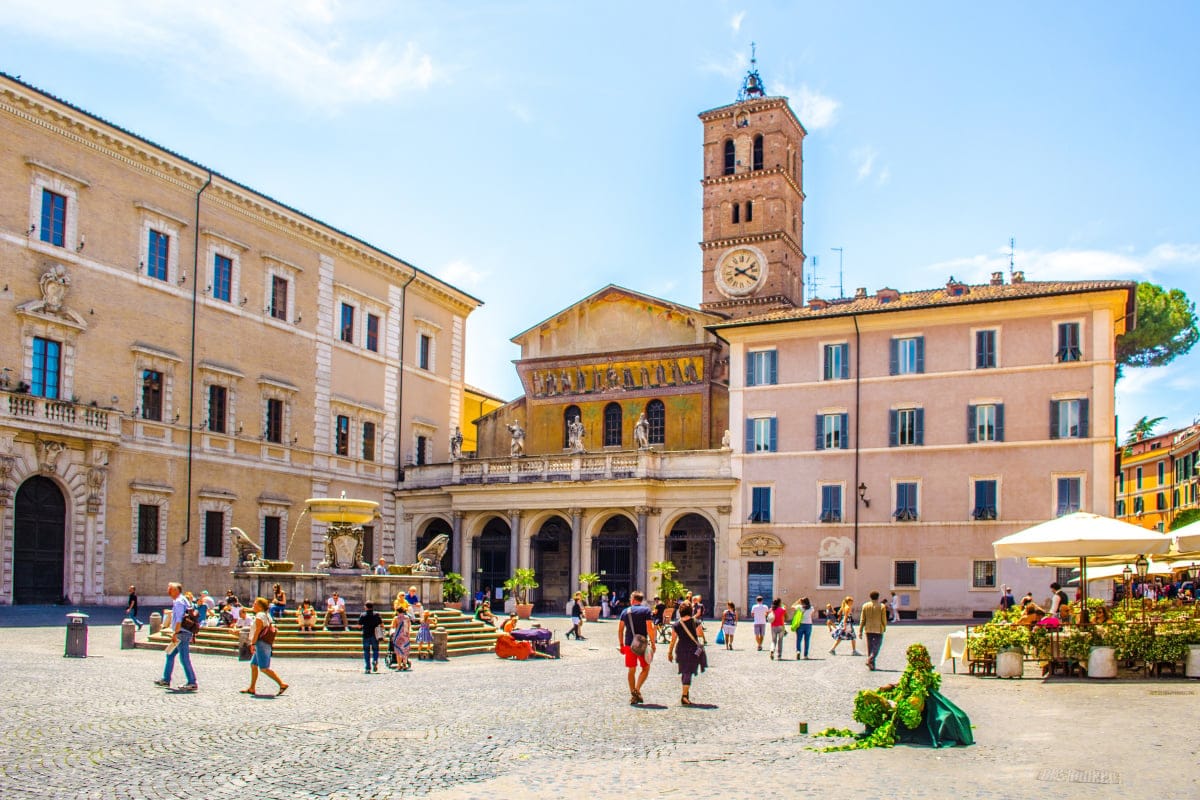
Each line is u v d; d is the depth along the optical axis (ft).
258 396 198.90
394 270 235.81
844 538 198.49
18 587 154.30
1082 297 185.68
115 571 168.25
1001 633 97.25
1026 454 187.83
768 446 206.69
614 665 118.21
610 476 215.72
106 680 87.76
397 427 236.84
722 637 148.87
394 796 47.85
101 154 169.89
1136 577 189.88
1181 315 277.03
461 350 261.65
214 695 81.51
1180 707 73.67
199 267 187.42
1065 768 52.21
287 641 118.62
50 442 157.89
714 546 208.95
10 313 154.71
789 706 79.46
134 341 173.99
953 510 191.62
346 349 221.66
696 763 55.06
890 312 198.18
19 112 156.87
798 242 296.92
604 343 245.86
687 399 234.58
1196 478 322.55
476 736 64.39
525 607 186.91
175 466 180.14
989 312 192.85
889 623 183.73
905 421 196.95
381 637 121.70
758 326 209.05
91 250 167.73
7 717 66.90
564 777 51.65
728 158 293.23
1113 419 183.62
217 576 187.32
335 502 141.18
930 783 49.08
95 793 47.85
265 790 49.06
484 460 228.22
